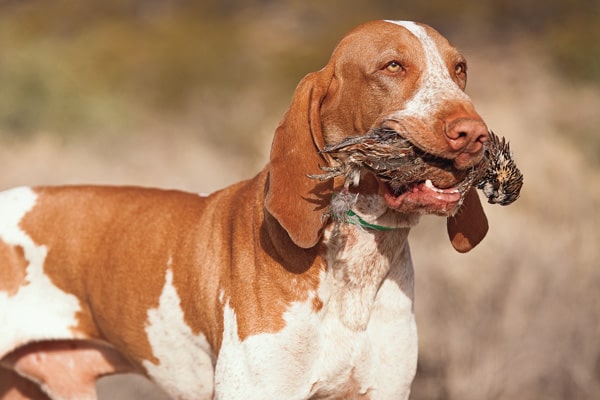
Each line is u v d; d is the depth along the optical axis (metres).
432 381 11.54
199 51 42.31
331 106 8.18
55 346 10.07
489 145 7.52
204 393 9.20
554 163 19.98
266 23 50.97
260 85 41.34
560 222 16.05
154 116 36.38
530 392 11.46
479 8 45.41
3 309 9.63
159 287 9.12
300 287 8.20
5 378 10.70
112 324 9.54
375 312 8.48
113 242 9.52
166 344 9.17
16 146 26.59
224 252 8.66
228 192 9.12
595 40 35.69
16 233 9.73
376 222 8.23
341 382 8.42
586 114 25.98
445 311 12.45
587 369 11.45
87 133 30.66
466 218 8.59
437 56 7.87
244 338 8.19
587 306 12.18
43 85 31.84
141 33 44.62
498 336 11.73
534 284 12.43
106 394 12.28
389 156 7.46
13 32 40.81
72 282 9.70
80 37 45.94
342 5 49.81
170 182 20.95
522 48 39.50
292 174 8.05
